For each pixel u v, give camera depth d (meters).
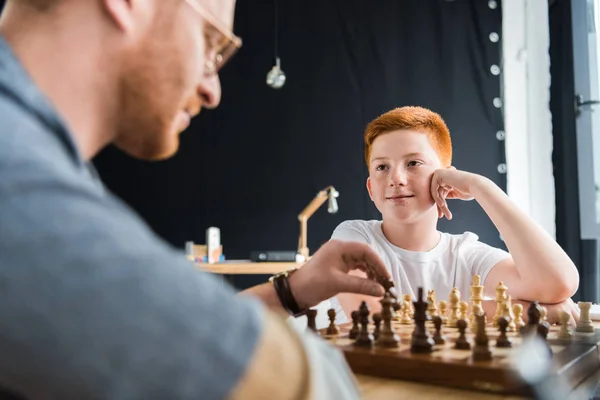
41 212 0.28
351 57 3.48
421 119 1.36
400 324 1.00
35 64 0.40
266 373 0.29
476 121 3.19
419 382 0.61
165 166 3.70
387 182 1.34
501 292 0.99
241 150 3.62
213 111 3.66
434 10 3.31
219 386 0.27
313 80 3.54
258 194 3.60
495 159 3.14
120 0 0.41
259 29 3.61
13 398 0.31
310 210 3.00
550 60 2.96
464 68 3.24
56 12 0.40
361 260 0.90
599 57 2.82
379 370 0.65
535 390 0.47
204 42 0.48
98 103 0.43
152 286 0.28
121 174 3.72
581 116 2.82
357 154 3.47
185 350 0.27
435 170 1.35
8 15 0.42
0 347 0.26
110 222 0.29
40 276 0.26
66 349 0.26
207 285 0.30
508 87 3.10
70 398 0.27
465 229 3.15
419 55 3.33
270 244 3.57
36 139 0.31
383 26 3.41
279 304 0.85
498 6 3.17
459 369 0.59
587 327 0.89
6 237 0.27
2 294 0.26
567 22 2.87
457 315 1.00
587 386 0.64
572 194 2.79
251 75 3.62
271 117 3.59
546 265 1.13
